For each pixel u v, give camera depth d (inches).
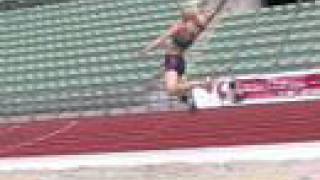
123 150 2498.8
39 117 3302.2
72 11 3890.3
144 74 3228.3
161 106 2970.0
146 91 3117.6
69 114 3228.3
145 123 2783.0
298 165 1798.7
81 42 3661.4
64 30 3801.7
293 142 2220.7
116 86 3257.9
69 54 3612.2
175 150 2356.1
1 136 2984.7
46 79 3553.2
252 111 2625.5
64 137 2817.4
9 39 3937.0
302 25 3068.4
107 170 2054.6
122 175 1934.1
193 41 1159.6
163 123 2731.3
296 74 2583.7
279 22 3134.8
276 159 1918.1
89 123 2960.1
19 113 3479.3
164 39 1165.1
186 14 1149.1
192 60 3102.9
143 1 3700.8
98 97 3250.5
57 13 3934.5
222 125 2549.2
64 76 3503.9
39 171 2176.4
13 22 4035.4
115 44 3518.7
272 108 2608.3
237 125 2513.5
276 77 2613.2
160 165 2042.3
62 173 2085.4
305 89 2568.9
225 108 2687.0
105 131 2783.0
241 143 2322.8
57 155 2571.4
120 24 3641.7
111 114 3031.5
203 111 2716.5
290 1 3673.7
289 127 2393.0
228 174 1777.8
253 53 3043.8
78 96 3324.3
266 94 2630.4
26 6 4175.7
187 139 2487.7
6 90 3599.9
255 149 2150.6
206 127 2566.4
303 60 2888.8
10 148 2765.7
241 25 3186.5
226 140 2394.2
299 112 2517.2
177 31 1152.8
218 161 1993.1
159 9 3604.8
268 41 3073.3
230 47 3115.2
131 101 3129.9
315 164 1790.1
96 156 2417.6
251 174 1742.1
